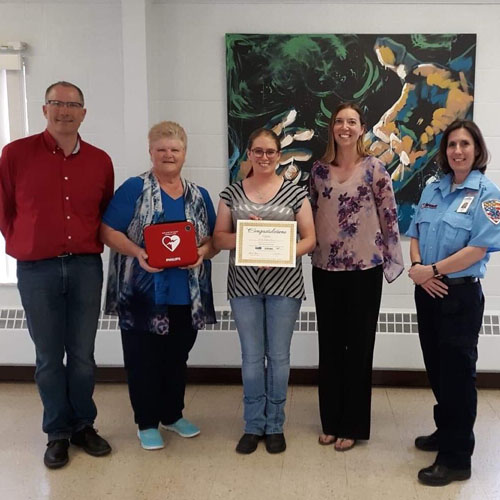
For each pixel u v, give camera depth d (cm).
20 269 264
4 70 365
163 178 271
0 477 256
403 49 350
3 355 371
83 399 280
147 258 257
